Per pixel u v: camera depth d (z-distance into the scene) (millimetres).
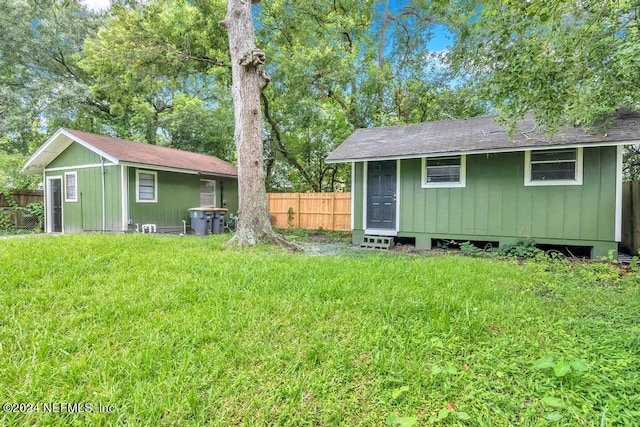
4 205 11641
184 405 1492
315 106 13008
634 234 6625
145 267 3723
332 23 13672
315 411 1510
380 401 1575
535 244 6801
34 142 16266
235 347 2014
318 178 16953
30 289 2855
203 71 15930
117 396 1552
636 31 3252
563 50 3482
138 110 15547
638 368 1825
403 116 14945
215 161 13672
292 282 3352
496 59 3678
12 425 1378
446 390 1652
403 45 16078
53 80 14891
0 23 13539
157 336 2109
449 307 2693
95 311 2457
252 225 5871
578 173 6391
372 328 2328
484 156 7262
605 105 4887
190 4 14266
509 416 1468
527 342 2168
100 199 9875
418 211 7992
